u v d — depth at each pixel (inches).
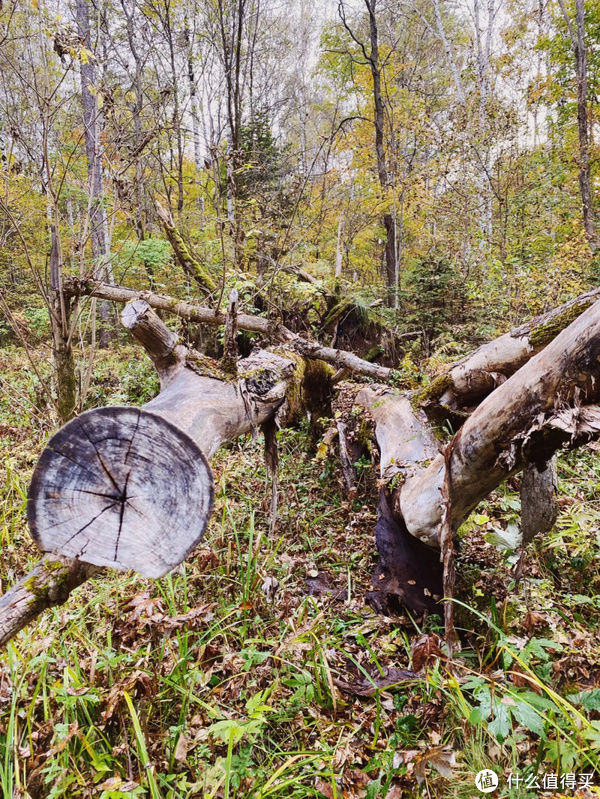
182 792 68.1
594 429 69.1
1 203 163.6
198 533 66.1
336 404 177.5
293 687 85.5
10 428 199.0
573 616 98.0
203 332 265.7
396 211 463.5
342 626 99.5
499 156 372.8
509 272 303.9
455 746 78.1
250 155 368.8
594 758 66.2
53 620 92.0
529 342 110.9
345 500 156.4
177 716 80.0
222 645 94.2
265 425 128.3
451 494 89.3
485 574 108.0
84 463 64.5
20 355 343.6
